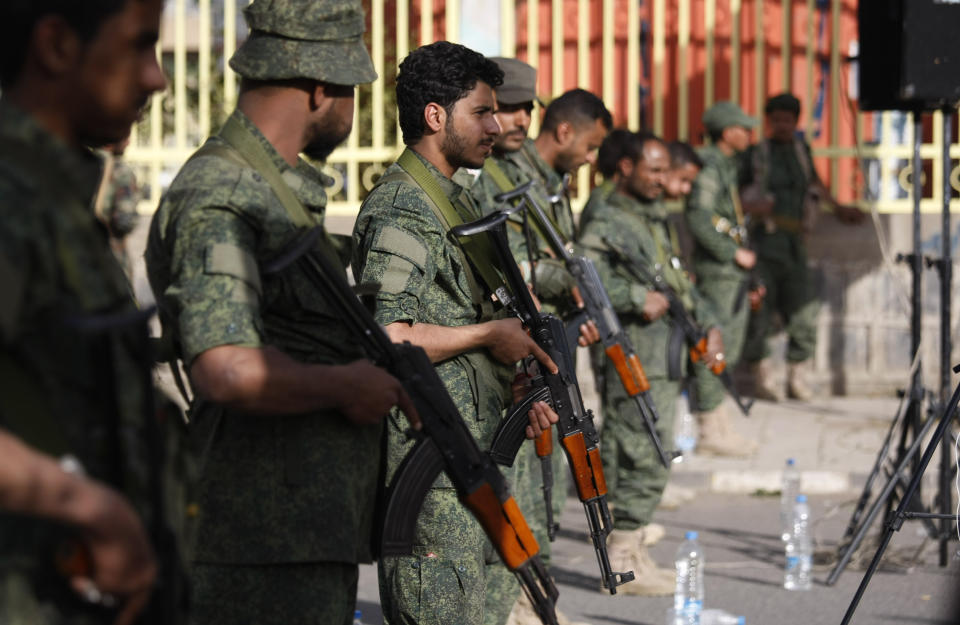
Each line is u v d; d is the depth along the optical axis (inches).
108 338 89.0
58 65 89.0
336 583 131.0
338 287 128.3
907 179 507.2
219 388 118.0
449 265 176.1
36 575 84.0
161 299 128.4
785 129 479.2
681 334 289.4
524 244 239.0
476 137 178.7
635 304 283.4
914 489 213.6
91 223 90.9
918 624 254.5
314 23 130.0
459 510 175.0
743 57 523.8
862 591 213.8
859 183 513.3
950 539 298.5
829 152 502.3
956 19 289.9
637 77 495.2
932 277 507.2
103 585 82.4
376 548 138.6
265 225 125.4
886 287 511.8
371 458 135.0
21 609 83.4
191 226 122.4
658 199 301.4
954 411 215.5
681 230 503.8
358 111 496.4
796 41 518.0
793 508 337.7
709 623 255.1
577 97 274.4
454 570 175.0
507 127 245.6
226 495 127.6
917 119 299.7
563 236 263.9
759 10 497.7
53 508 79.3
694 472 389.1
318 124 133.9
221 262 120.3
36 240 85.5
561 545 324.8
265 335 125.2
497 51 505.7
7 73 90.0
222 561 127.6
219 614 128.5
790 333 496.7
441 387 136.9
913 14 289.1
